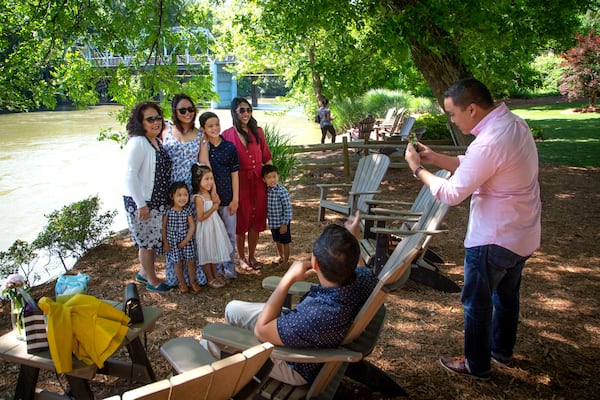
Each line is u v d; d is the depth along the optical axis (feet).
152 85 24.20
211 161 14.44
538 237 9.02
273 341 7.43
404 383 9.64
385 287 7.24
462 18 21.44
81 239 17.94
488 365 9.56
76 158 49.55
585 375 9.78
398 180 30.19
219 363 5.66
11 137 69.77
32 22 23.06
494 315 10.12
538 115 70.38
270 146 27.35
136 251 18.35
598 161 34.47
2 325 13.08
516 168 8.39
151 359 10.92
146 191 13.41
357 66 26.03
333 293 7.45
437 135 41.75
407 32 22.02
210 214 14.01
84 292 9.08
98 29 23.56
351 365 9.09
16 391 8.41
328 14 24.00
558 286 14.15
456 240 18.67
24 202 31.35
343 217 22.08
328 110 49.39
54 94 23.70
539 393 9.24
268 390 7.61
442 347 10.97
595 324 11.87
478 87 8.57
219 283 14.66
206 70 25.50
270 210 15.78
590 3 27.40
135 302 8.79
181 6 25.50
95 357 7.83
